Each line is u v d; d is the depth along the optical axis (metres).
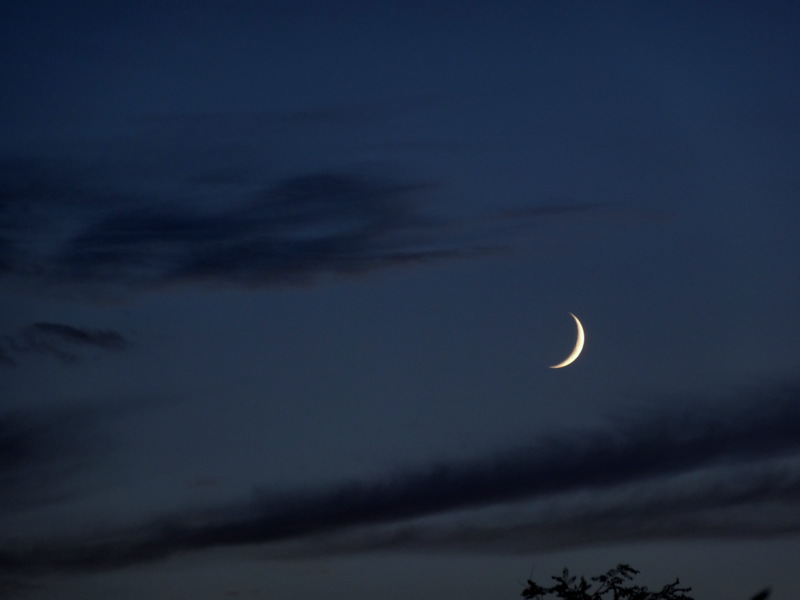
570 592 19.67
